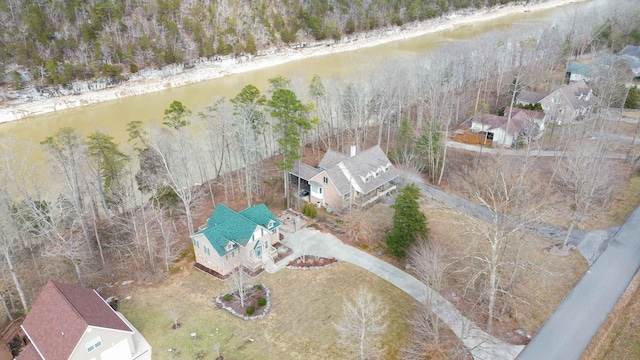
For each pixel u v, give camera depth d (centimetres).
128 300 3831
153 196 4556
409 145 6147
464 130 6762
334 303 3716
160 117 8025
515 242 4366
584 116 6794
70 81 8831
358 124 6650
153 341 3391
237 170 5509
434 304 3634
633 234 4462
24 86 8506
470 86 7912
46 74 8681
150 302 3803
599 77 7331
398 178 5659
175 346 3344
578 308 3578
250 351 3281
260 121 5331
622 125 6812
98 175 4506
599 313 3519
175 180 4700
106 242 4606
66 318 3083
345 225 4756
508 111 6838
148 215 4562
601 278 3891
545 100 7212
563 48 9119
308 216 4984
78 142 5069
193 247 4538
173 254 4425
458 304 3659
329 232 4703
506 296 3628
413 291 3828
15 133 7494
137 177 4841
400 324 3481
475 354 3180
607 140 5562
